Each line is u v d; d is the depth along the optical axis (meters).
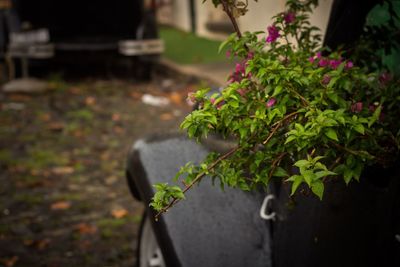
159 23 19.94
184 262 2.61
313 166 1.83
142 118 8.78
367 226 2.14
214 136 2.97
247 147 2.06
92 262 4.65
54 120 8.60
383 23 2.84
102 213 5.51
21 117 8.73
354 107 2.07
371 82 2.25
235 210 2.70
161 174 2.97
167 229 2.70
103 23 11.40
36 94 10.20
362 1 2.78
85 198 5.84
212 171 2.11
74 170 6.57
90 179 6.34
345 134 1.93
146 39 11.20
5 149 7.27
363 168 2.07
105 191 6.02
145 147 3.14
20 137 7.75
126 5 11.27
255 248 2.61
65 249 4.85
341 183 2.20
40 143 7.52
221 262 2.59
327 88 2.06
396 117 2.17
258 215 2.67
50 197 5.86
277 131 2.03
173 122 8.59
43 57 10.75
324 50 2.73
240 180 2.07
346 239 2.21
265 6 5.64
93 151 7.23
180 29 18.09
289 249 2.47
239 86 2.08
